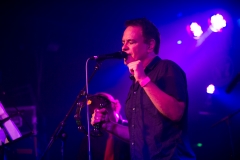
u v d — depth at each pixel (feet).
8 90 25.25
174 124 6.72
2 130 12.72
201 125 18.83
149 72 7.22
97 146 11.66
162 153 6.54
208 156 18.21
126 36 7.62
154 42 7.66
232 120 18.45
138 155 6.77
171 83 6.68
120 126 8.34
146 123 6.84
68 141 22.85
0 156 12.98
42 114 24.85
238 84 19.20
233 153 14.53
